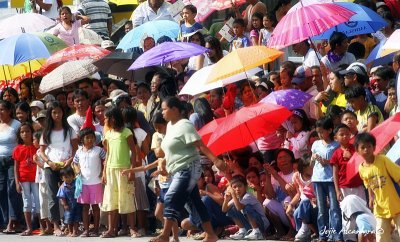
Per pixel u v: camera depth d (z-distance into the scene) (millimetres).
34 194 37188
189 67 40031
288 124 34375
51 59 41062
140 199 34875
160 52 37250
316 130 31562
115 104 36844
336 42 36500
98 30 50000
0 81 46156
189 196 30422
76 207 35688
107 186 34656
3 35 44562
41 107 40031
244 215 32938
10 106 38375
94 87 40312
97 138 36750
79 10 50125
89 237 35219
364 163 28609
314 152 30953
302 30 34500
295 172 32375
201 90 34406
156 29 41938
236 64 33406
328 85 35250
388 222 28406
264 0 49500
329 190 30750
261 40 41500
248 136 32375
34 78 43062
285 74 36000
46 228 36969
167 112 30141
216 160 29734
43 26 44969
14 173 37594
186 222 33281
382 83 34438
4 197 38125
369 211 29562
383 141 29031
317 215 31297
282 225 32875
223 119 33875
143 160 35469
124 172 34062
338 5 35312
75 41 45688
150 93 38344
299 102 34375
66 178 35656
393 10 41750
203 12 45250
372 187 28375
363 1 40188
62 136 36719
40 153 36750
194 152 29984
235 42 42469
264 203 32906
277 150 33750
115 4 53688
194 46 37562
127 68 40875
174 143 29797
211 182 33938
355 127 31188
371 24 37750
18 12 54469
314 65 36750
